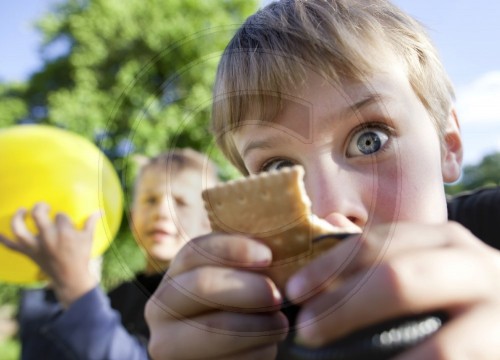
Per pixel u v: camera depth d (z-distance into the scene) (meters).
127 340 0.46
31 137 0.60
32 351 0.50
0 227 0.55
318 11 0.28
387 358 0.12
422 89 0.28
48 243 0.53
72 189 0.57
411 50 0.29
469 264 0.13
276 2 0.30
